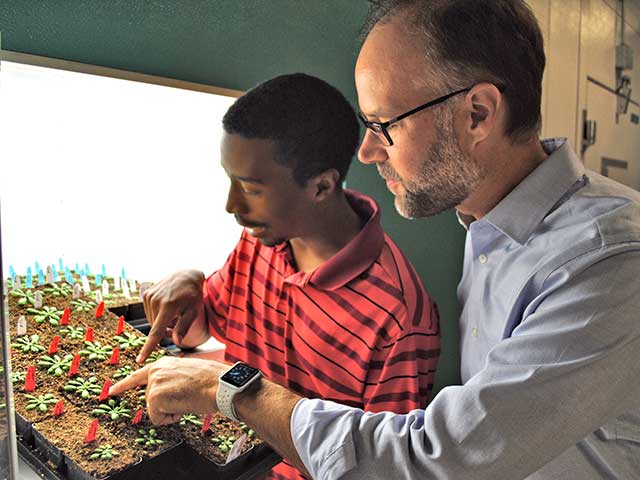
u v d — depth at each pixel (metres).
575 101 2.57
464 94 0.73
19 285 1.14
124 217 1.25
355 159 1.55
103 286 1.26
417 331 1.03
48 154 1.08
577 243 0.71
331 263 1.03
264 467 0.82
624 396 0.64
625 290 0.64
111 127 1.15
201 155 1.31
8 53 0.87
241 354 1.21
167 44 1.11
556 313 0.66
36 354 0.98
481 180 0.80
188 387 0.81
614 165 3.15
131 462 0.74
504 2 0.75
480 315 0.92
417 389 1.01
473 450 0.62
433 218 1.93
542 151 0.85
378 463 0.66
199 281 1.22
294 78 0.97
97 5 0.99
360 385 1.04
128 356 1.04
